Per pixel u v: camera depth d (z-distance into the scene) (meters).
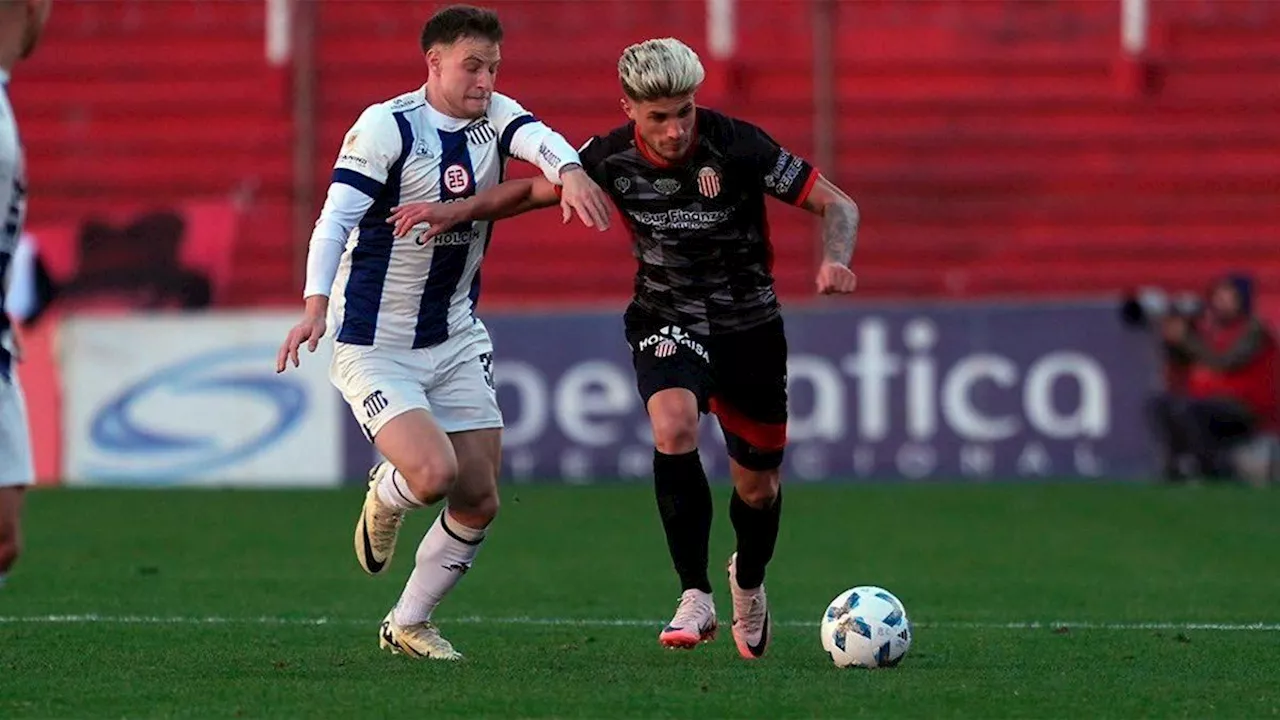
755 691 20.52
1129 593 32.53
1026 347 53.53
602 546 40.19
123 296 60.91
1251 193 66.38
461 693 20.27
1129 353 53.50
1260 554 38.91
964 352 53.53
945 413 53.53
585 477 53.69
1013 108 68.12
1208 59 69.00
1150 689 21.00
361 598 31.31
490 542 40.84
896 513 46.44
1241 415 53.06
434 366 23.31
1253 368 53.34
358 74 68.81
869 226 65.81
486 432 23.66
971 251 65.31
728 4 68.19
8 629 26.69
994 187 66.50
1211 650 24.84
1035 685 21.22
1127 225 65.81
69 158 67.62
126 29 70.50
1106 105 68.06
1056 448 53.50
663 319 23.53
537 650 24.83
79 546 39.56
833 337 53.78
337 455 53.41
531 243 64.56
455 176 22.86
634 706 19.44
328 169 66.19
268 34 70.25
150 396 53.62
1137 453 53.47
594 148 23.11
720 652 24.70
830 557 38.34
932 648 25.02
